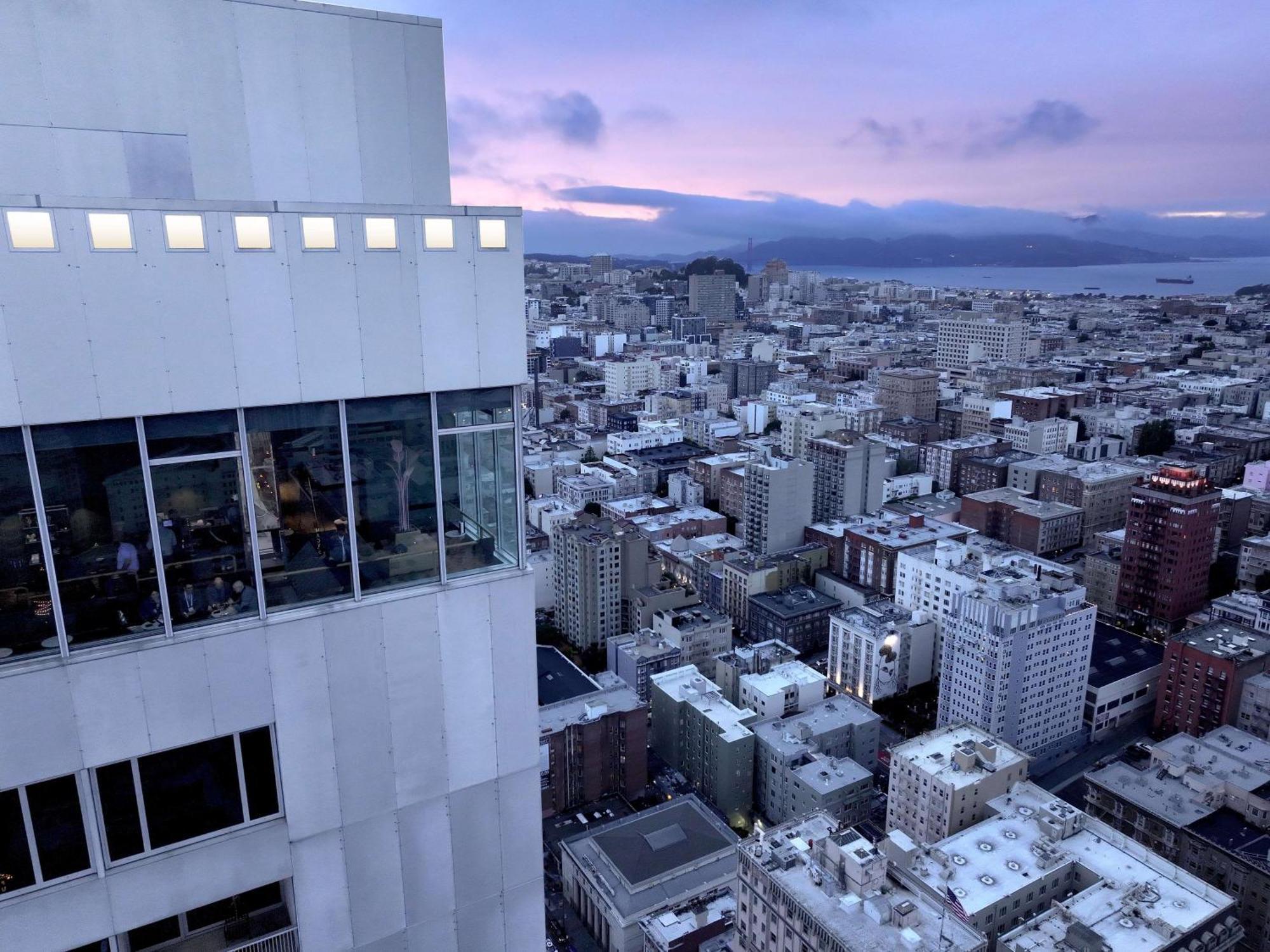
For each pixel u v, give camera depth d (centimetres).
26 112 1792
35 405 1647
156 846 1869
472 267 2045
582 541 19850
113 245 1677
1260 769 13088
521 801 2347
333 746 2038
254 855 1986
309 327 1880
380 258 1933
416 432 2053
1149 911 9400
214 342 1789
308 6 2019
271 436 1889
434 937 2281
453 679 2175
